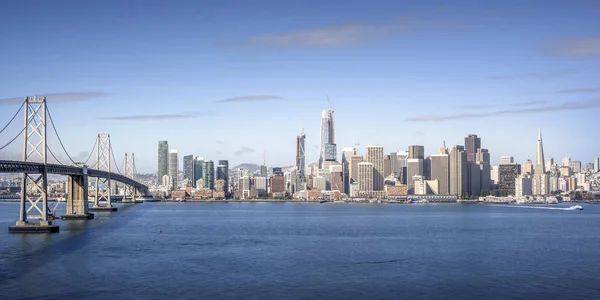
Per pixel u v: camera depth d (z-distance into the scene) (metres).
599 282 126.19
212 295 111.44
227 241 198.00
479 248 182.50
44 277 124.38
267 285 120.44
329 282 123.69
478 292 116.00
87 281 121.50
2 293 110.25
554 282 126.06
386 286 120.50
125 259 149.88
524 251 175.88
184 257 155.75
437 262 150.88
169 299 108.06
